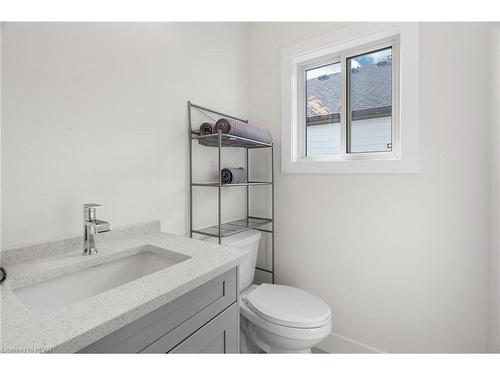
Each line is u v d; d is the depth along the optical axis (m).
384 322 1.39
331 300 1.57
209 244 0.99
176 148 1.33
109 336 0.52
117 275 0.90
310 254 1.65
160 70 1.24
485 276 1.13
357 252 1.47
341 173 1.50
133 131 1.12
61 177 0.89
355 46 1.52
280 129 1.75
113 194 1.05
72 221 0.92
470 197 1.16
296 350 1.21
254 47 1.86
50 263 0.78
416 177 1.29
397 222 1.34
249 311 1.28
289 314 1.17
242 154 1.84
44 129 0.85
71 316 0.50
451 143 1.20
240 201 1.83
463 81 1.16
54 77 0.87
